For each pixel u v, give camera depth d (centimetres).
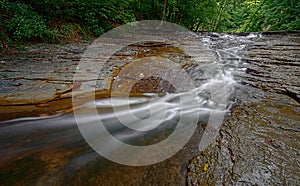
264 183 128
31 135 170
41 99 230
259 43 702
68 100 236
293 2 975
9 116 192
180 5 1273
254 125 202
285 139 175
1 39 429
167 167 148
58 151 154
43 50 457
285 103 252
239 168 142
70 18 670
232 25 1925
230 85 330
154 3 1190
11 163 137
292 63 419
